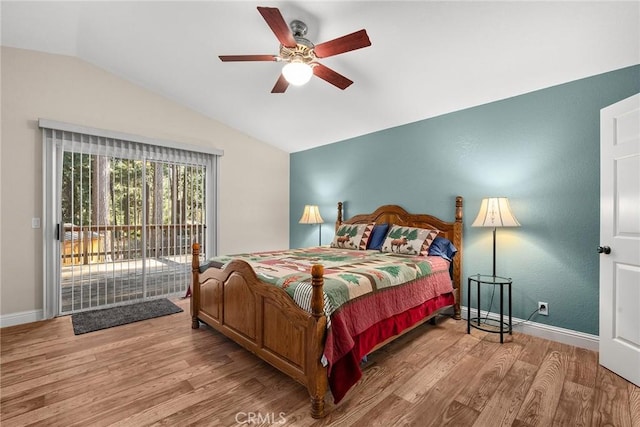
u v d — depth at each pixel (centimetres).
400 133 399
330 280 203
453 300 324
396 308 239
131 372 215
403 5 212
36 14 262
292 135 482
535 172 286
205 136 450
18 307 309
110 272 368
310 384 173
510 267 302
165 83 377
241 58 226
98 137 356
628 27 205
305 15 228
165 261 412
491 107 317
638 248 200
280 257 313
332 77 245
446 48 248
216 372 216
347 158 466
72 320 318
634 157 204
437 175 360
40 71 322
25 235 313
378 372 218
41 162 321
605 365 222
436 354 246
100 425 161
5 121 304
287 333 194
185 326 307
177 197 424
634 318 202
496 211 277
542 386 200
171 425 162
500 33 224
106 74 363
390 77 298
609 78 247
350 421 166
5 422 163
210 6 240
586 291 257
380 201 421
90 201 352
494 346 261
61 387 196
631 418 168
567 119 268
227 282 254
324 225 500
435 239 338
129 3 246
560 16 203
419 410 176
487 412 174
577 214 262
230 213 479
